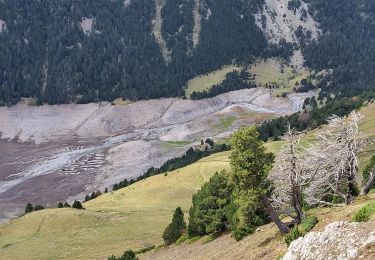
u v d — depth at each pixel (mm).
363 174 47219
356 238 22281
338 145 39438
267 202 38156
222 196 64812
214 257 45125
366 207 25266
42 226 103812
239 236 48250
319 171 39562
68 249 87562
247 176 37562
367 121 126750
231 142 38406
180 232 74875
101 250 84438
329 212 35562
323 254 22922
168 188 124062
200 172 126750
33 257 85125
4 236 103250
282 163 38531
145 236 90312
